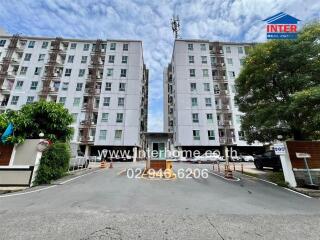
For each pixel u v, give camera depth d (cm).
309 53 1020
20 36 3938
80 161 1806
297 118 991
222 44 4131
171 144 3503
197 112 3591
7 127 1054
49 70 3747
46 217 513
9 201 683
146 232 424
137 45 4028
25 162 1034
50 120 1272
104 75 3747
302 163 995
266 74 1134
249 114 1304
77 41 4038
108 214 538
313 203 682
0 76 3650
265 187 954
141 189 881
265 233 426
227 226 462
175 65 3875
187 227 453
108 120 3478
